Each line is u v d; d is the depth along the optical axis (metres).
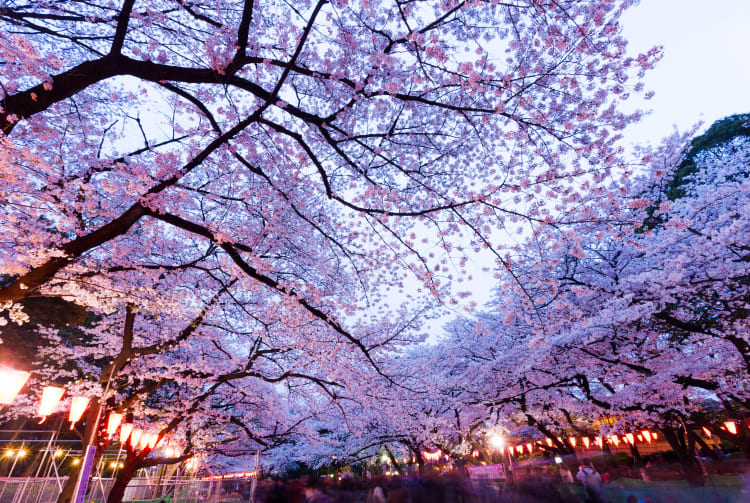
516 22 6.20
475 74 5.57
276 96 5.93
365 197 8.72
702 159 15.84
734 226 9.45
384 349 13.36
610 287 12.70
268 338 13.65
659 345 14.38
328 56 7.56
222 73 5.43
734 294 11.27
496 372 15.95
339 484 8.05
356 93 6.16
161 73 5.22
